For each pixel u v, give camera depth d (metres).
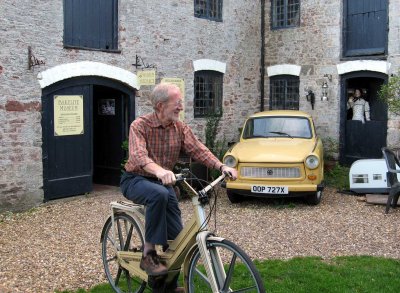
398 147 11.27
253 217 8.03
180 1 11.74
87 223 7.77
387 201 8.41
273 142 9.43
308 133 9.76
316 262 5.62
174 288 4.33
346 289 4.72
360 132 12.66
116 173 11.05
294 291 4.69
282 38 13.90
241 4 13.54
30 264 5.72
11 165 8.66
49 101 9.22
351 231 7.09
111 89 10.95
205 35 12.48
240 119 13.72
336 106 12.95
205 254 3.72
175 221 4.26
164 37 11.38
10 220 8.07
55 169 9.43
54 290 4.89
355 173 9.77
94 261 5.80
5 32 8.41
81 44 9.78
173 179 3.73
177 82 11.76
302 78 13.54
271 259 5.79
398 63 11.70
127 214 4.50
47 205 9.12
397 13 11.63
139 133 4.07
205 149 4.30
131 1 10.58
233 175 4.10
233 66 13.41
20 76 8.67
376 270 5.29
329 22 12.94
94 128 11.43
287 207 8.75
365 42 12.48
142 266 4.12
